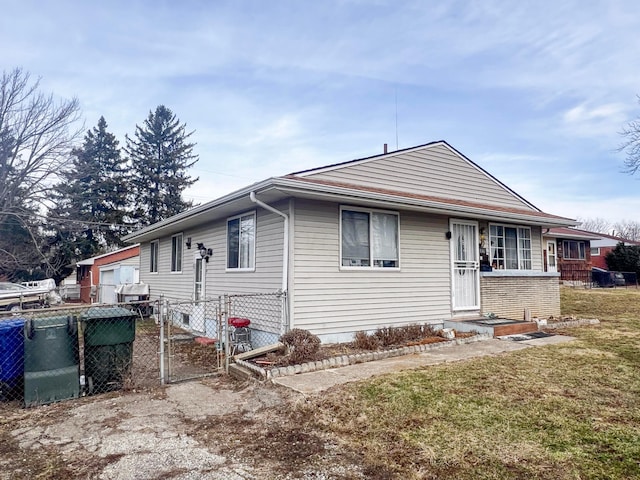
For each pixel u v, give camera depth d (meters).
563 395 4.98
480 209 9.94
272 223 8.34
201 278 11.56
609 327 10.32
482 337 8.79
